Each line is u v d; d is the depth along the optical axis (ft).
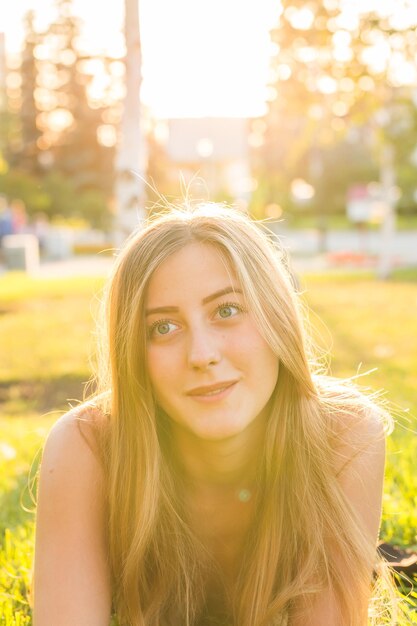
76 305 45.37
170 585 7.49
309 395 7.14
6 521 11.74
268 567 7.30
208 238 6.68
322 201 147.95
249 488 7.62
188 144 166.40
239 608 7.50
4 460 15.33
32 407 23.22
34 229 105.29
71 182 128.57
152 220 7.90
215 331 6.59
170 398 6.73
